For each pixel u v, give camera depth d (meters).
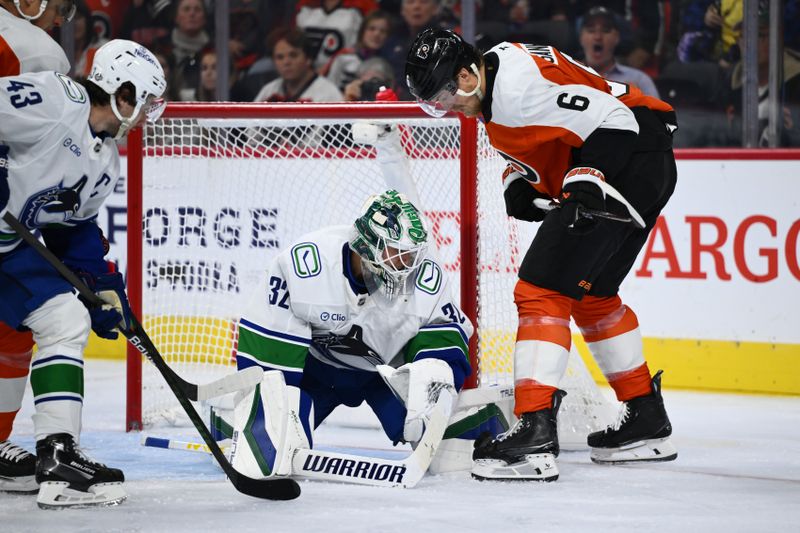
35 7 8.84
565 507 8.06
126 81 8.08
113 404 13.62
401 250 8.35
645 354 15.09
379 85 21.41
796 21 17.97
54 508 7.97
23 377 8.91
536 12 20.30
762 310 14.39
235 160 13.19
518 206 10.06
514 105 8.77
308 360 9.69
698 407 13.41
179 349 13.51
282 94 21.78
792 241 14.16
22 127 7.62
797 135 18.30
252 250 13.36
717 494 8.56
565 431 10.71
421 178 12.55
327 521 7.62
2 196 7.64
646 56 19.69
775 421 12.42
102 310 8.34
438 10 21.00
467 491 8.64
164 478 9.28
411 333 9.06
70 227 8.72
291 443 8.91
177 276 13.32
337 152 12.94
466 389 10.27
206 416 11.39
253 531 7.34
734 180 14.39
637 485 8.91
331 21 21.41
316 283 8.86
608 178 9.00
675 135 19.70
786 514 7.86
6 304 8.11
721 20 19.02
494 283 11.61
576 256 9.00
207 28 21.52
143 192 12.81
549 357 9.09
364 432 11.70
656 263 14.95
